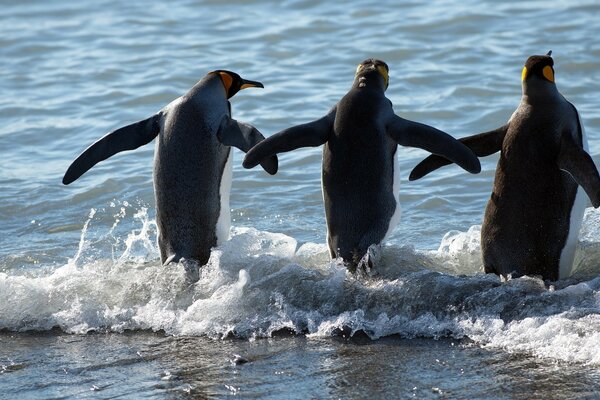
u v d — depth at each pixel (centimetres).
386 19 3678
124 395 1173
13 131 2673
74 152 2491
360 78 1614
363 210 1535
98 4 4225
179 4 4131
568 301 1351
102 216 2003
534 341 1259
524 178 1490
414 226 1884
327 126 1579
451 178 2145
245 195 2083
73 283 1521
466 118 2606
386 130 1556
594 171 1420
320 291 1423
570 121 1495
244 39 3562
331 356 1270
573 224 1504
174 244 1617
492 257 1521
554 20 3509
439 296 1388
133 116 2794
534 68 1507
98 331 1421
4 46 3616
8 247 1831
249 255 1558
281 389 1173
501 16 3612
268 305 1419
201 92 1655
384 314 1370
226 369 1242
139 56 3412
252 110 2741
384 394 1147
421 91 2861
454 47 3288
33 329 1439
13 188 2178
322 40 3491
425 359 1244
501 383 1157
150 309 1448
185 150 1606
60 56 3475
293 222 1920
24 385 1219
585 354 1205
